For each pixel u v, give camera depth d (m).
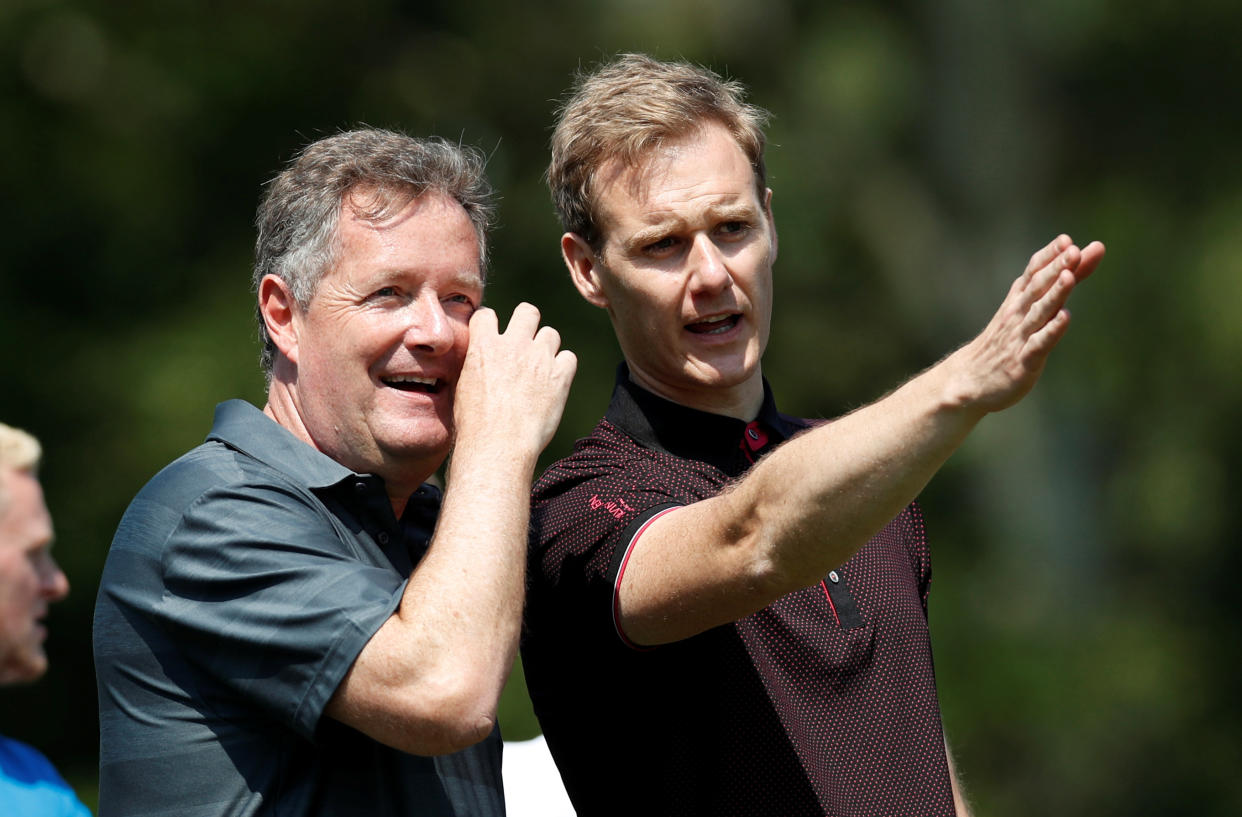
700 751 8.52
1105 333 42.84
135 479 33.06
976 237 44.31
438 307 8.26
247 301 35.59
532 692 9.32
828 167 41.75
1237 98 45.72
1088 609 41.34
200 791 7.57
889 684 8.76
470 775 8.16
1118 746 37.31
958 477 42.59
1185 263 42.62
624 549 8.30
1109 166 45.81
